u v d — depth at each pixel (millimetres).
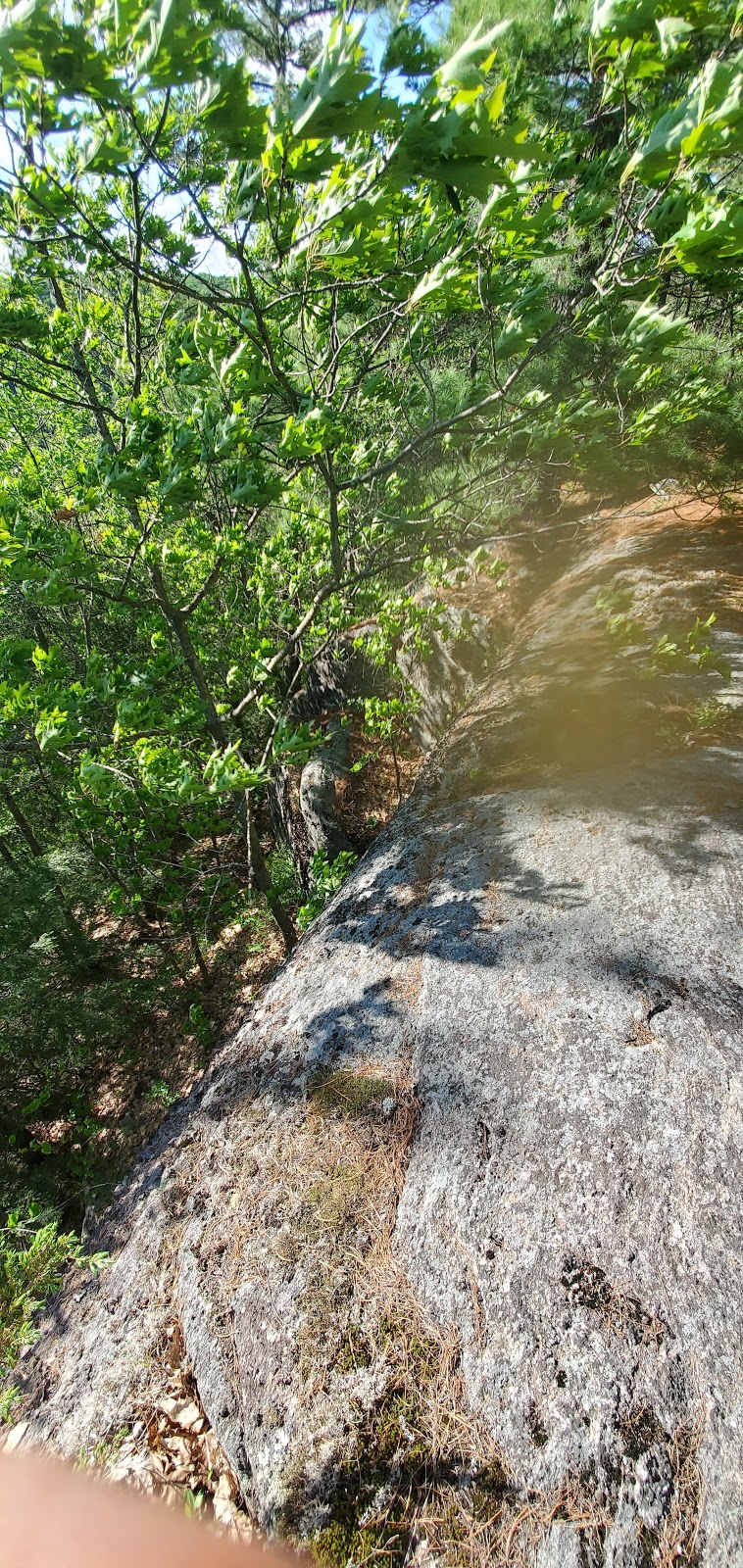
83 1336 2457
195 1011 7461
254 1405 1999
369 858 3996
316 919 3791
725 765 3484
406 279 2908
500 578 6578
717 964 2545
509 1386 1816
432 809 4070
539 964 2760
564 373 6199
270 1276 2219
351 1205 2297
